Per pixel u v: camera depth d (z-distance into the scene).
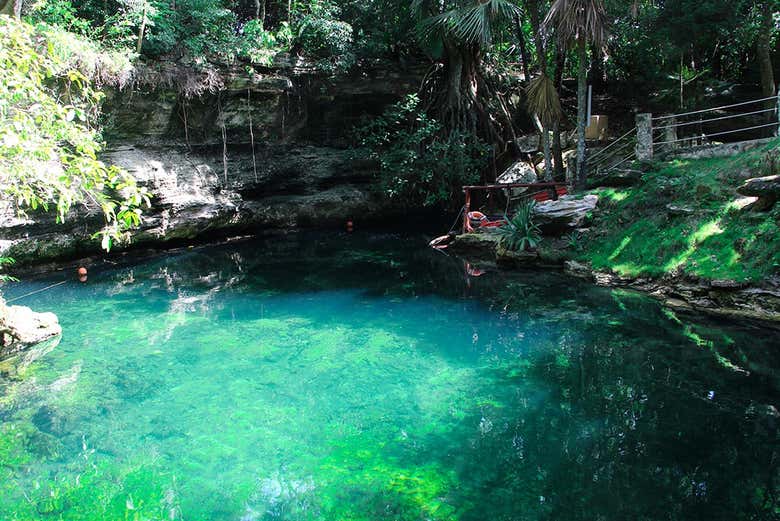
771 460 4.06
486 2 12.39
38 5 8.95
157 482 4.02
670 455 4.19
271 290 9.68
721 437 4.41
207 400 5.41
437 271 10.98
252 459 4.32
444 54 15.55
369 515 3.57
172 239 13.09
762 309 6.96
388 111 15.75
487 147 14.87
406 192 16.62
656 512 3.52
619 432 4.57
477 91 15.58
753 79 15.50
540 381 5.68
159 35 11.88
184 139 13.57
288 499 3.77
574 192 11.83
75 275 10.78
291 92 15.01
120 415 5.11
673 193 9.58
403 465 4.19
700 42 14.05
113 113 11.80
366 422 4.91
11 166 4.66
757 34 13.25
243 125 14.48
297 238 14.78
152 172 12.24
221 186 14.21
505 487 3.86
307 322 7.88
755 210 8.06
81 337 7.27
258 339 7.16
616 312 7.80
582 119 11.66
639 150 11.23
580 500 3.68
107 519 3.58
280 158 15.61
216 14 12.83
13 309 7.24
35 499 3.83
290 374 6.02
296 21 15.18
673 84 15.77
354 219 16.58
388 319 7.97
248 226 14.97
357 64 15.72
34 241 10.61
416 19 14.98
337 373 6.03
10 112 5.02
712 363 5.88
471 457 4.28
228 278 10.57
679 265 8.35
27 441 4.64
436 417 4.96
